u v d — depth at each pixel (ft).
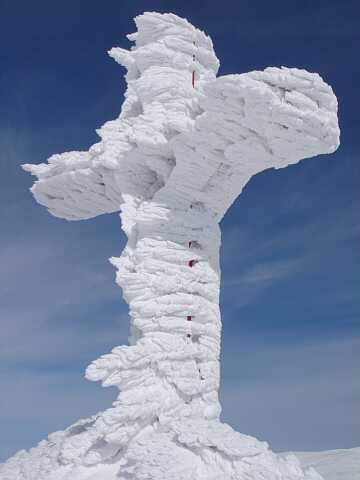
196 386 60.54
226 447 53.52
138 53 68.59
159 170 67.31
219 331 65.31
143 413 58.18
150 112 66.08
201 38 71.31
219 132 59.26
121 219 66.54
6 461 68.18
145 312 61.05
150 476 51.08
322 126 54.54
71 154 77.87
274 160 60.49
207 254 65.46
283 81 52.85
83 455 59.06
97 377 58.29
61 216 85.05
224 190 66.44
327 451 97.55
